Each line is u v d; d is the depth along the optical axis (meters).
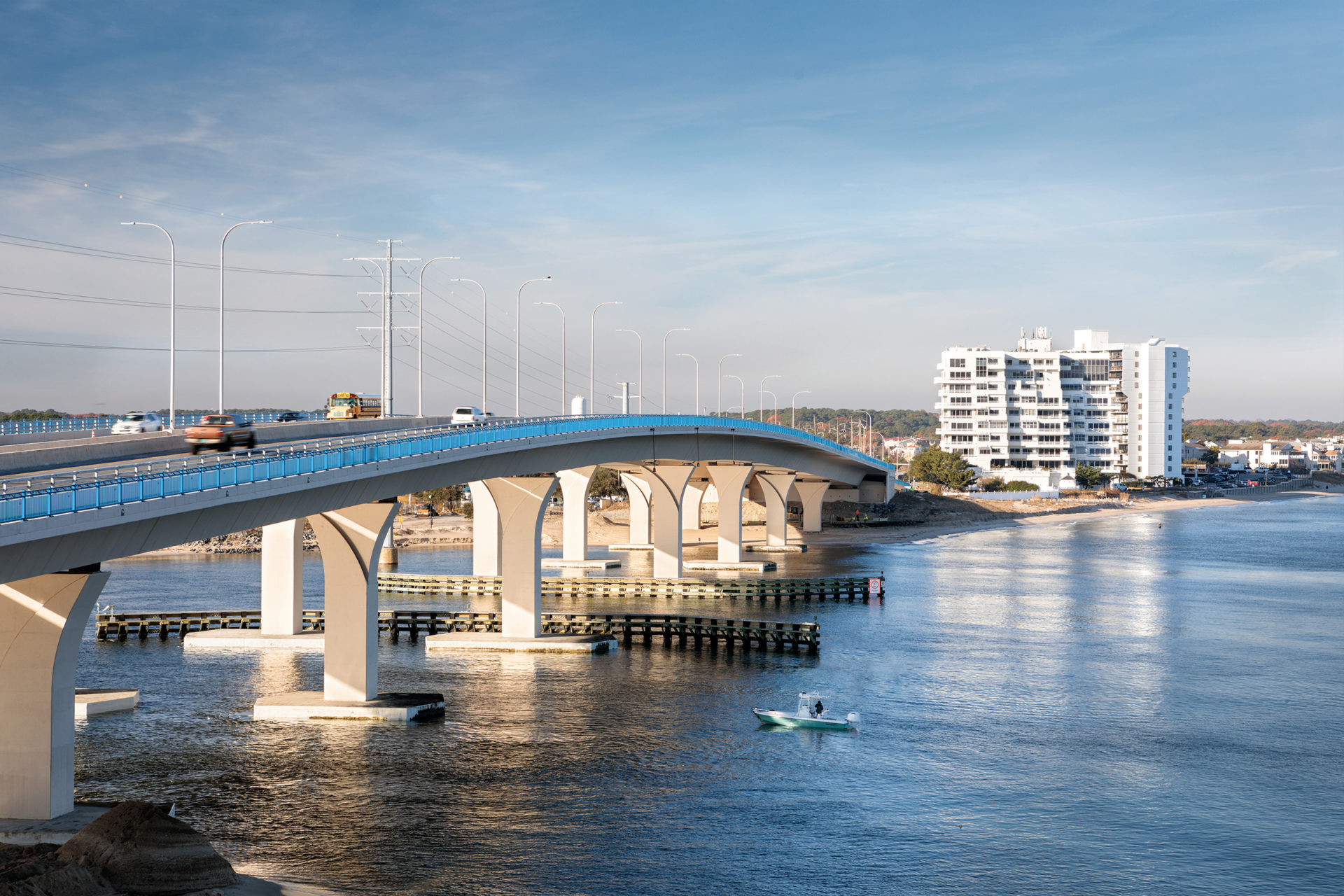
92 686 70.88
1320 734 59.88
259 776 51.84
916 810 47.81
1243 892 39.62
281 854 42.22
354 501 59.19
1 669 41.09
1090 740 58.78
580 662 80.62
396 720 62.34
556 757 55.09
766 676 75.50
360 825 45.44
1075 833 45.19
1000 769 53.59
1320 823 46.31
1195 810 47.91
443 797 48.97
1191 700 67.88
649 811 47.44
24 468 47.62
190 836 38.91
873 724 62.09
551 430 82.94
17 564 36.97
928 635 92.00
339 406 94.62
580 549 150.88
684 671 77.31
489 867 41.19
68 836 40.09
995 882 40.31
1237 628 94.94
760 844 43.88
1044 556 161.12
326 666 63.94
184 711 64.12
